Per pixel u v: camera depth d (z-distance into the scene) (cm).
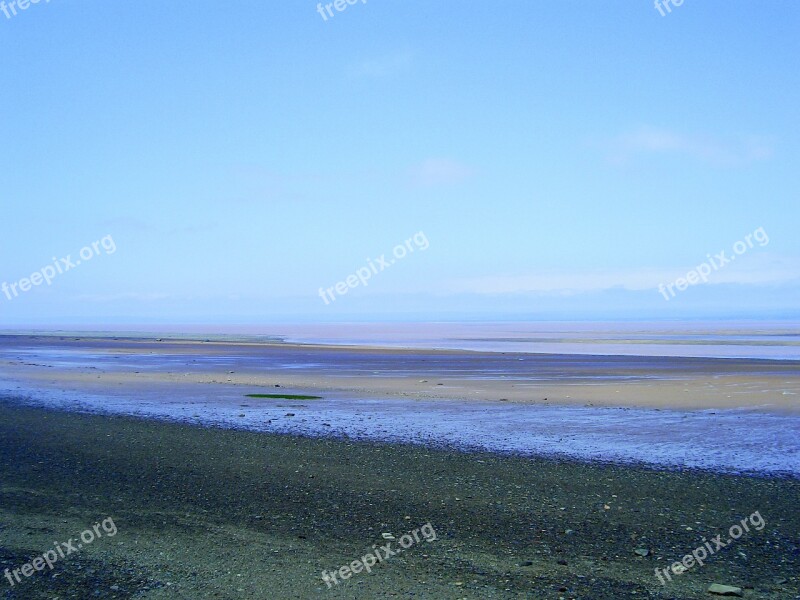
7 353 6881
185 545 1111
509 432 2192
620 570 1011
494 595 919
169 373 4431
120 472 1623
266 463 1725
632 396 3144
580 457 1811
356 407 2788
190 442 2005
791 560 1059
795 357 5638
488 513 1299
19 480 1541
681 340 9119
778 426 2312
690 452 1878
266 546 1108
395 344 8588
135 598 906
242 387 3559
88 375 4291
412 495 1426
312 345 8425
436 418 2491
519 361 5381
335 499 1391
